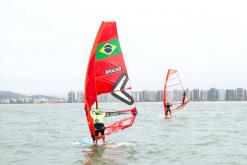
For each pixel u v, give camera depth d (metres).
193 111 66.81
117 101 19.27
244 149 18.25
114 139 22.62
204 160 15.46
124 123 19.34
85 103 18.97
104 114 19.20
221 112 61.38
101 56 18.95
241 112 61.06
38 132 29.31
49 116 59.03
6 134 27.89
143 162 15.15
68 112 79.94
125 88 19.36
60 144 21.31
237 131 26.98
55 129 31.91
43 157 16.94
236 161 15.20
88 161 15.53
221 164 14.63
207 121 37.81
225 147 18.97
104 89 19.06
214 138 22.84
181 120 39.84
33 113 74.38
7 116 60.47
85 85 18.84
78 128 32.69
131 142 21.09
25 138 24.97
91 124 19.39
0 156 17.45
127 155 16.72
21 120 47.41
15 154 18.00
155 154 16.98
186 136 24.08
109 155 16.77
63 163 15.35
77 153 17.58
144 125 33.59
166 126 32.12
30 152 18.55
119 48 19.25
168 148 18.73
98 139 20.14
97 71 18.94
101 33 18.88
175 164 14.69
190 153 17.20
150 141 21.59
